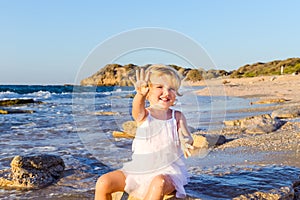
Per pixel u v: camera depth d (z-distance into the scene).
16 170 4.55
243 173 4.15
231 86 26.78
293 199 3.70
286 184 3.74
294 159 5.28
